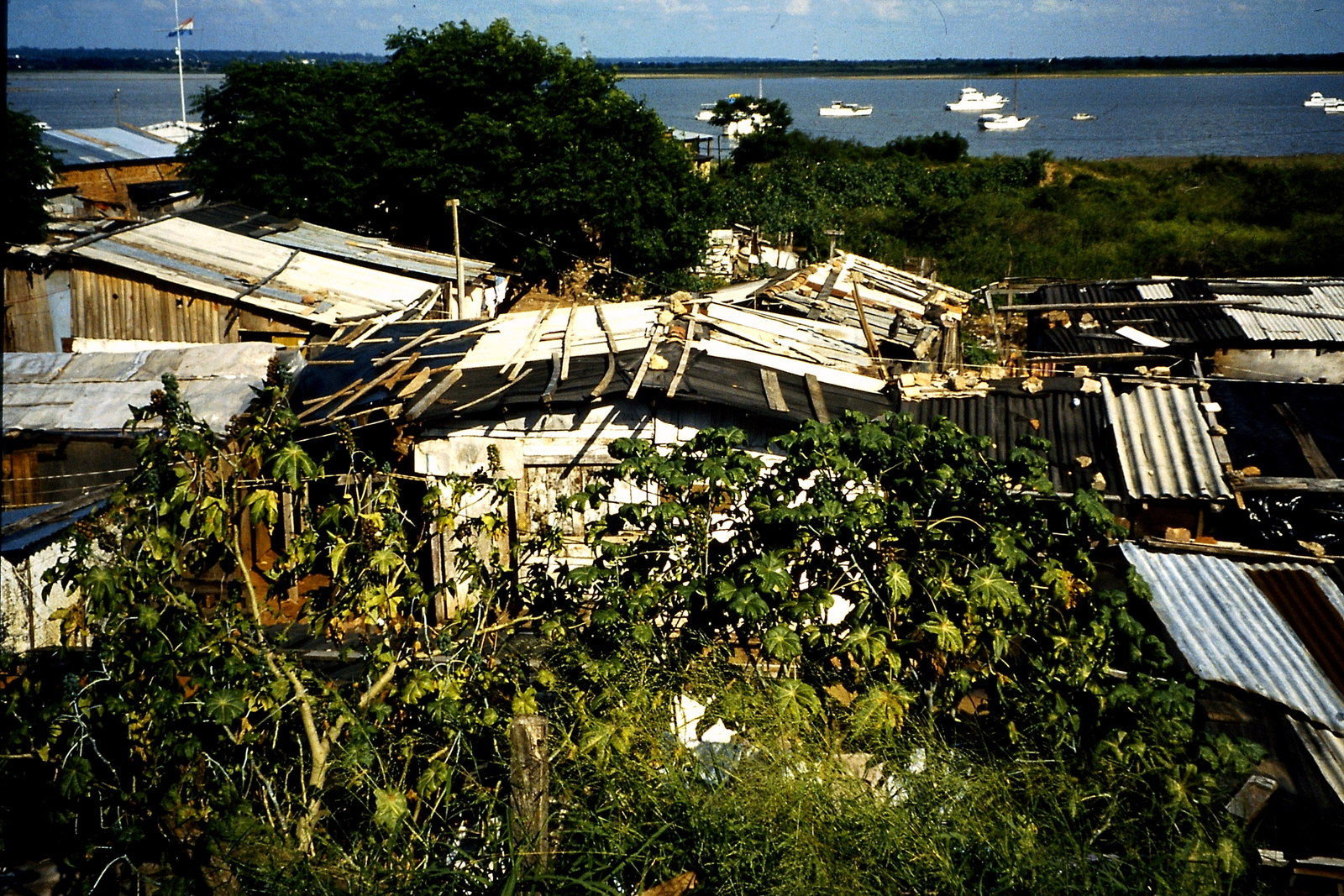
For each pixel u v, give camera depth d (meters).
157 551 4.39
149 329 15.55
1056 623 4.96
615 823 4.15
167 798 4.23
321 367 11.48
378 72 23.62
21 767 4.55
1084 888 3.82
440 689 4.57
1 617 7.38
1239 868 3.96
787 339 12.41
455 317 17.95
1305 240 30.25
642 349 10.91
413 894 3.92
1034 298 19.28
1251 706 5.52
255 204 22.06
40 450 10.53
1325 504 9.67
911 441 5.46
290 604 8.12
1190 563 7.23
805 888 3.71
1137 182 43.22
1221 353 15.63
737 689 4.62
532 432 10.04
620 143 24.03
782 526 5.19
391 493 5.07
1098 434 10.23
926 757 4.38
